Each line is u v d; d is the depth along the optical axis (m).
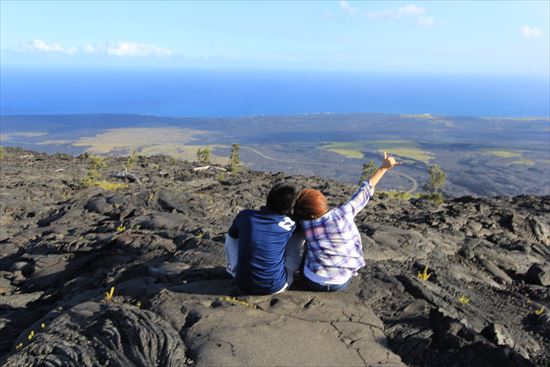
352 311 6.17
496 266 10.15
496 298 8.32
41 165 36.12
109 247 10.56
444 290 7.81
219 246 8.85
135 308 6.06
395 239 10.27
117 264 9.73
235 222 6.35
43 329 6.28
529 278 9.60
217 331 5.41
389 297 6.83
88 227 13.50
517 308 7.86
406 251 9.79
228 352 4.99
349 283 7.06
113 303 6.76
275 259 6.14
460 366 5.06
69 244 10.92
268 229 6.09
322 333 5.57
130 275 8.38
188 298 6.36
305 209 6.39
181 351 5.07
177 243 9.92
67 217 15.13
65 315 6.45
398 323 6.09
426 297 6.87
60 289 9.34
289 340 5.33
